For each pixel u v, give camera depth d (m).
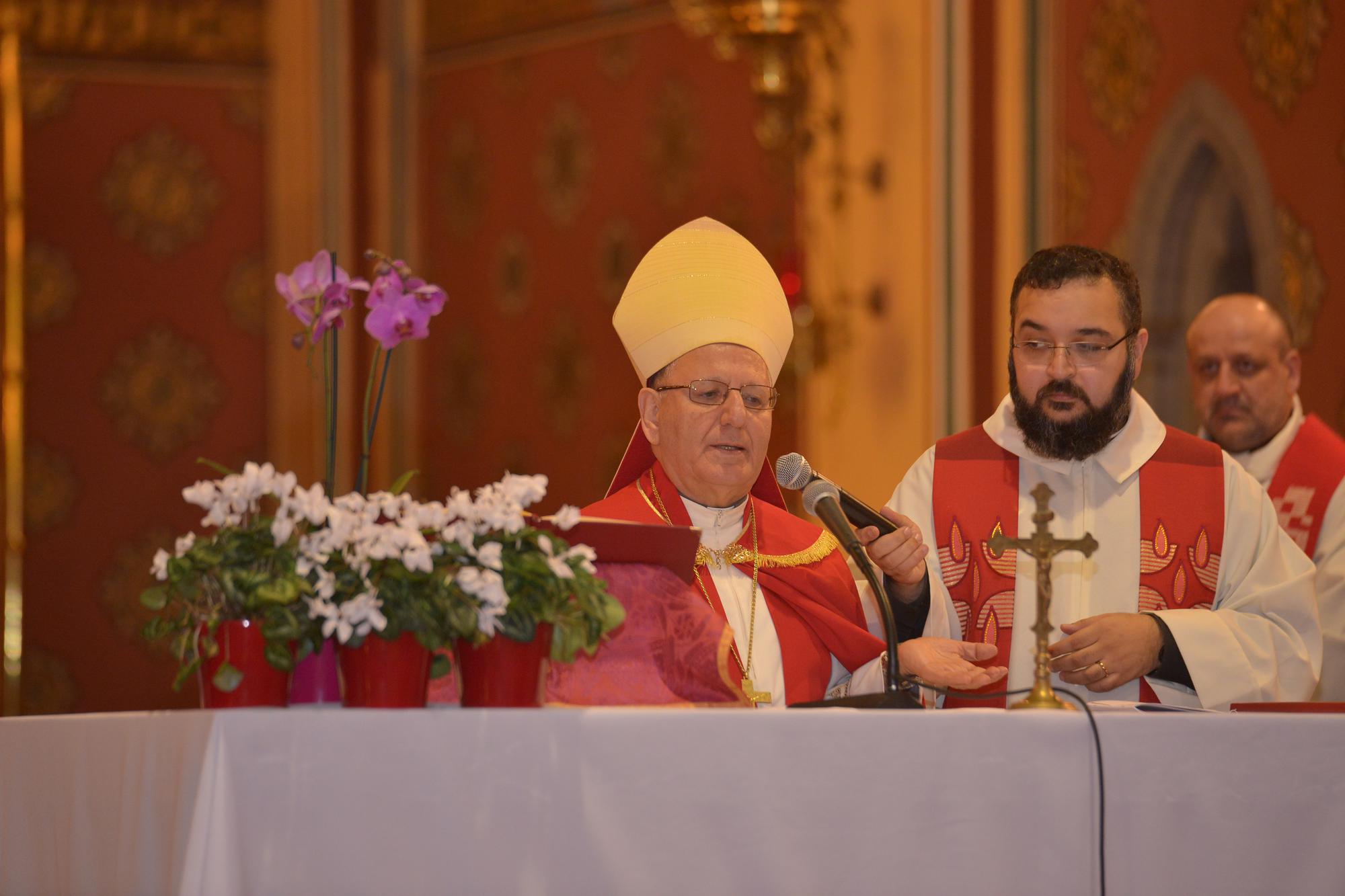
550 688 5.66
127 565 18.42
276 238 18.94
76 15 18.70
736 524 7.12
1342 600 9.48
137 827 4.84
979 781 4.97
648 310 7.00
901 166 15.25
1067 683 6.83
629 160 17.61
